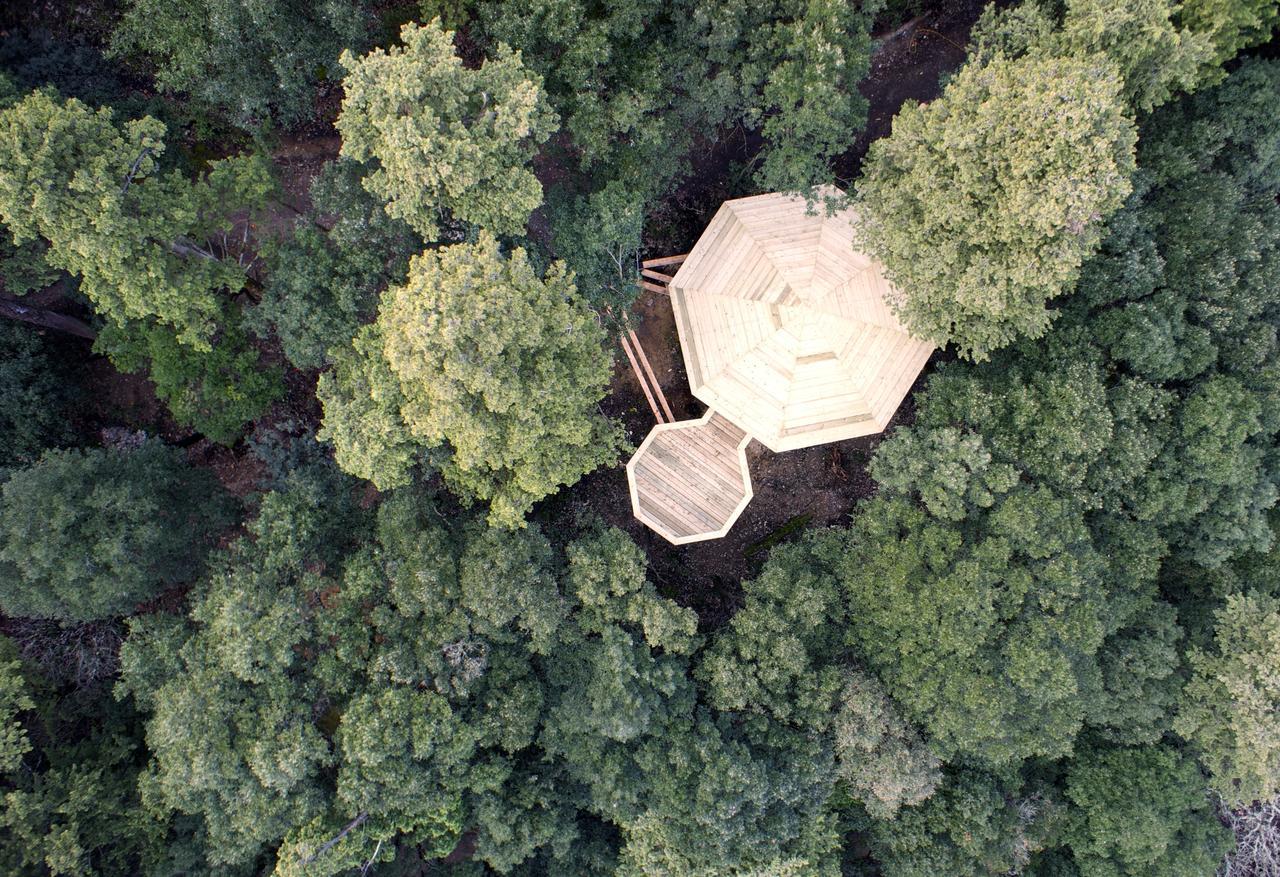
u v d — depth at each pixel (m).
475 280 26.80
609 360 31.62
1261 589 35.62
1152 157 33.00
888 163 31.94
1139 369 32.81
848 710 33.94
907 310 32.78
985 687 32.00
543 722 34.84
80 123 27.08
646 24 31.67
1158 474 33.28
